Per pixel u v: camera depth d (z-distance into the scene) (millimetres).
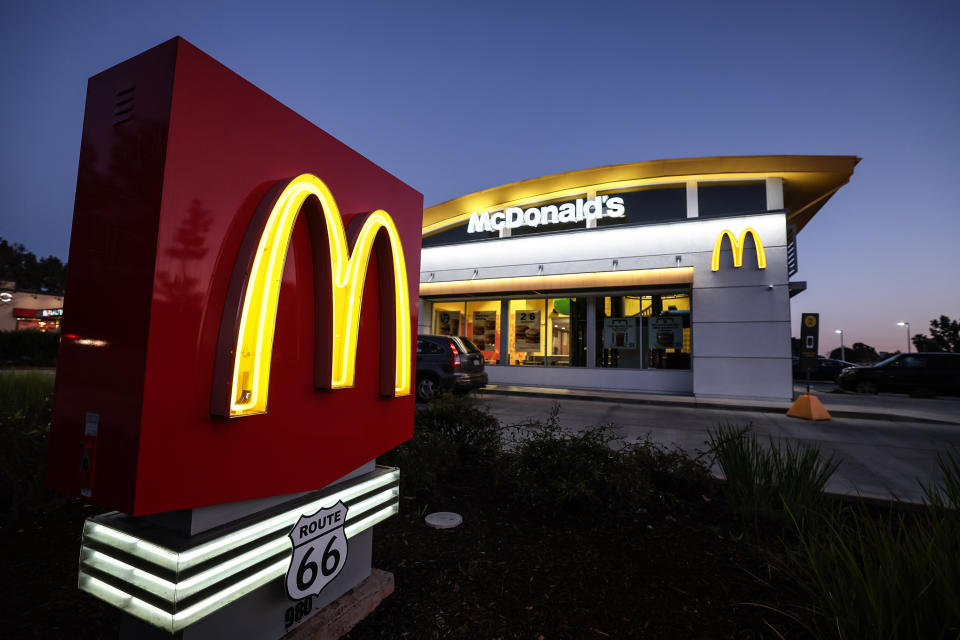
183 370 1384
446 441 4406
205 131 1451
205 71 1460
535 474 3602
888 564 1948
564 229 15812
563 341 15367
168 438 1336
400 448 4066
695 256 13039
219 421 1506
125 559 1546
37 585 2473
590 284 14297
